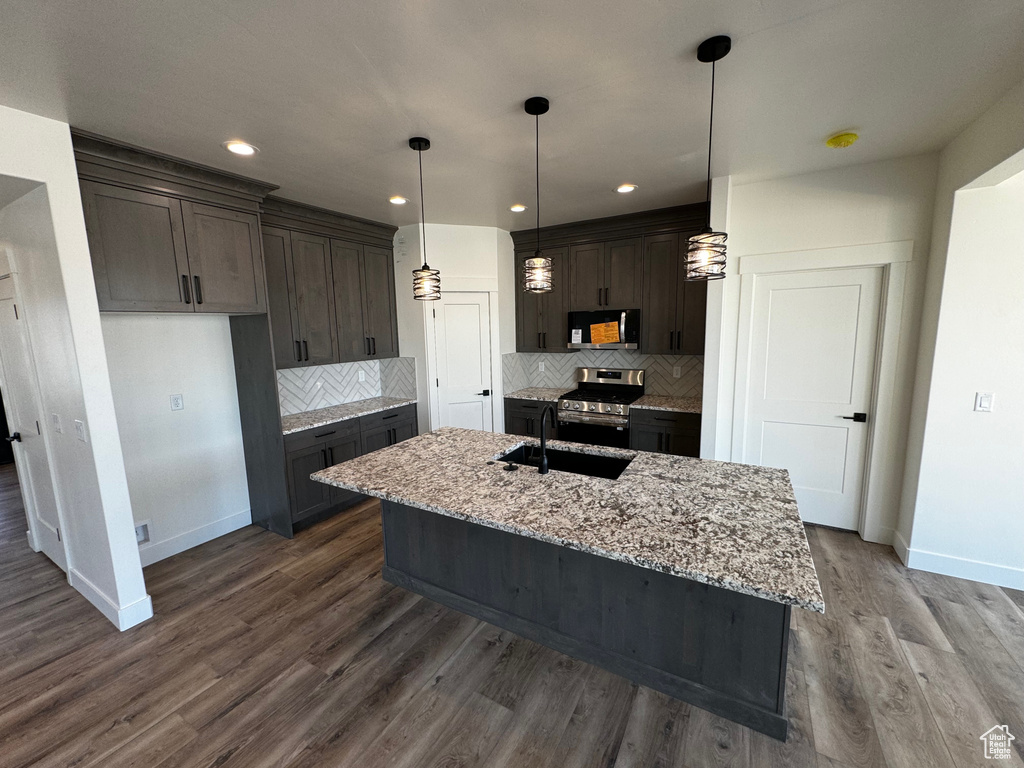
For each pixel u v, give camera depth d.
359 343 4.10
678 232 3.90
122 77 1.72
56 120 2.04
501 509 1.78
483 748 1.69
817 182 2.99
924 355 2.74
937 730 1.71
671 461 2.34
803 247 3.07
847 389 3.12
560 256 4.46
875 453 3.04
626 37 1.55
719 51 1.60
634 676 1.97
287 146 2.40
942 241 2.58
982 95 1.99
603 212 3.95
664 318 4.05
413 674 2.05
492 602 2.37
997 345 2.46
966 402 2.56
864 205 2.88
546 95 1.93
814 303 3.14
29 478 3.09
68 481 2.51
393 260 4.43
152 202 2.51
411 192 3.24
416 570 2.64
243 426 3.50
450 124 2.18
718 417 3.49
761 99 2.00
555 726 1.78
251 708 1.88
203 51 1.58
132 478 2.91
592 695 1.92
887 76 1.83
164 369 3.04
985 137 2.15
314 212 3.60
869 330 3.02
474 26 1.47
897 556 2.93
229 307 2.90
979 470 2.57
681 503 1.82
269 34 1.49
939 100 2.04
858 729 1.72
